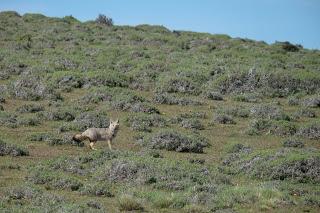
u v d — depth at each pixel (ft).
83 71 377.30
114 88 325.42
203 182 160.76
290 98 341.62
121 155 184.34
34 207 128.88
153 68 394.32
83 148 208.85
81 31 566.77
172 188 154.40
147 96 332.39
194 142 217.36
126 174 163.12
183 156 204.44
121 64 403.54
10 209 126.52
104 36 546.26
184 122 262.26
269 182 162.81
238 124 275.39
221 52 483.10
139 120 258.37
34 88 322.34
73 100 304.71
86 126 240.12
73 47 470.80
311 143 241.35
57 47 475.31
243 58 460.14
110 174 163.73
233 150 215.92
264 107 299.17
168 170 165.58
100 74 351.25
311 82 371.56
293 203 141.79
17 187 144.77
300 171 172.35
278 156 182.39
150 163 169.58
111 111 282.15
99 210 128.98
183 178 162.09
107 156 183.01
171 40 532.32
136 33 575.79
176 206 138.00
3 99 290.97
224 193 145.79
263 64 426.51
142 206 137.28
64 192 149.79
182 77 362.74
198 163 192.34
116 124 206.08
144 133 237.25
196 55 458.91
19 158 186.50
